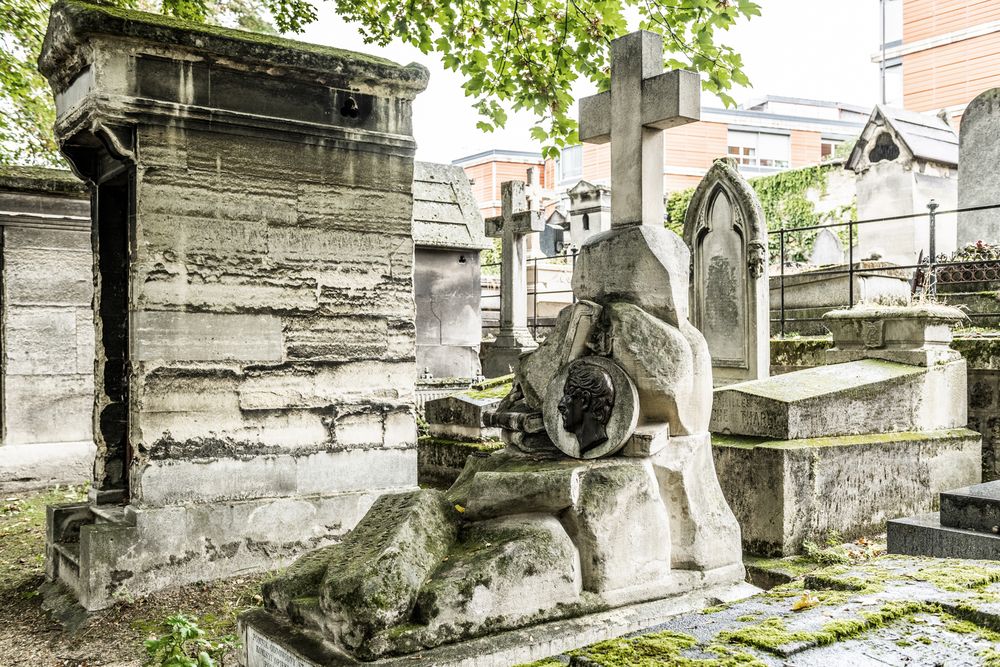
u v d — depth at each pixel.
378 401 6.19
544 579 3.42
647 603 3.73
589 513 3.62
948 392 6.38
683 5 6.81
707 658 1.99
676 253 4.16
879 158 16.08
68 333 9.23
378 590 3.04
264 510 5.66
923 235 15.46
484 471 3.90
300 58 5.80
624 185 4.39
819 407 5.55
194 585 5.37
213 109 5.53
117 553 5.12
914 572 2.73
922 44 27.05
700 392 4.11
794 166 41.19
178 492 5.40
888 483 5.74
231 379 5.61
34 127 12.96
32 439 9.04
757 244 8.41
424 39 8.34
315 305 5.96
